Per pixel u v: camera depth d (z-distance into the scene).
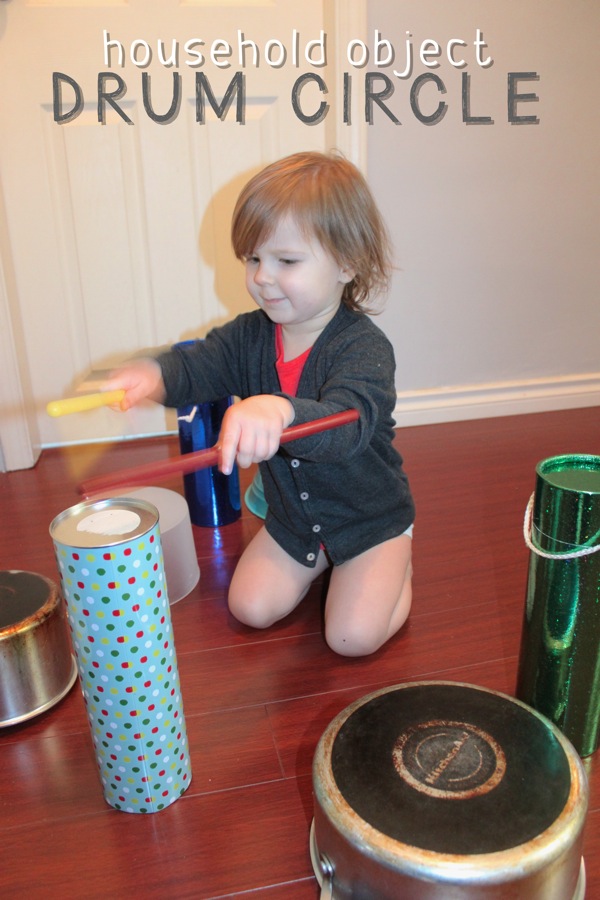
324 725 0.91
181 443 1.35
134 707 0.74
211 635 1.08
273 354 1.07
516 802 0.64
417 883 0.59
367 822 0.62
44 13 1.51
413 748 0.69
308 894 0.71
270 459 1.02
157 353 1.11
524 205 1.79
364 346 0.96
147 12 1.54
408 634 1.07
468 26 1.61
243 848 0.75
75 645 0.74
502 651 1.03
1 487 1.60
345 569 1.06
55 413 0.78
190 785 0.83
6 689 0.90
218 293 1.75
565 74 1.70
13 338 1.61
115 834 0.77
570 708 0.81
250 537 1.36
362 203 0.97
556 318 1.91
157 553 0.72
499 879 0.58
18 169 1.59
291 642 1.06
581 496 0.72
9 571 1.02
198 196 1.67
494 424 1.88
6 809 0.81
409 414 1.88
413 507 1.12
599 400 1.99
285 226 0.91
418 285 1.79
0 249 1.55
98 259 1.68
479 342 1.88
